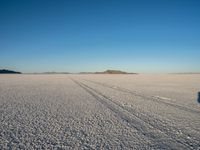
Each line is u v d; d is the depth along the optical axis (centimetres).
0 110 1260
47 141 723
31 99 1761
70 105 1463
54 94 2147
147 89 2711
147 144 695
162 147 668
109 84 3775
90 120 1020
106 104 1505
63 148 661
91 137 767
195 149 651
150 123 964
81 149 654
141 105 1459
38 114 1152
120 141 724
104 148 662
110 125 928
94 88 2897
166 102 1591
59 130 852
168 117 1086
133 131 841
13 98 1816
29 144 694
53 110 1273
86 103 1554
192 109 1310
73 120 1020
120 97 1894
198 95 2023
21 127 892
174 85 3459
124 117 1086
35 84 3719
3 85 3409
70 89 2744
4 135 784
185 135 789
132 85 3491
